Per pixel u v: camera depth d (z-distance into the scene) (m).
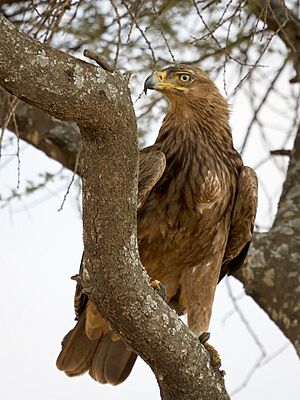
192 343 8.67
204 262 11.41
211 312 11.49
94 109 7.33
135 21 10.21
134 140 7.64
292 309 11.70
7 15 12.82
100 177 7.72
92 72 7.30
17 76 7.05
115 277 8.11
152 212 11.12
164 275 11.56
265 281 12.06
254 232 12.55
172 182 11.14
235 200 11.45
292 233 12.36
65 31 10.87
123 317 8.33
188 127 11.43
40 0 11.80
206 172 11.13
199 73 11.63
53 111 7.33
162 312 8.41
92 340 11.78
